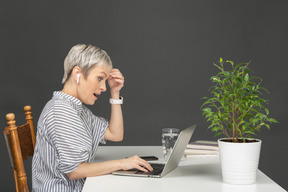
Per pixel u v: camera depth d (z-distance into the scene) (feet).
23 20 11.68
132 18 11.91
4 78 11.66
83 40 11.82
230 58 11.98
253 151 4.18
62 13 11.76
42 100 11.75
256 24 11.93
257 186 4.17
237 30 11.95
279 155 11.87
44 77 11.75
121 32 11.90
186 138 4.91
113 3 11.84
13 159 5.08
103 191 4.06
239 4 11.92
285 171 11.85
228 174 4.26
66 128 4.85
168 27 11.94
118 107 6.24
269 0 11.91
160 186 4.21
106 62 5.24
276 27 11.91
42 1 11.71
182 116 12.01
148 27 11.93
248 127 4.37
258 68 11.98
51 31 11.75
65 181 5.01
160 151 6.42
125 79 11.96
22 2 11.67
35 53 11.71
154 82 12.00
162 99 12.00
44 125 4.97
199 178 4.54
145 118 12.00
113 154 6.20
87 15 11.81
